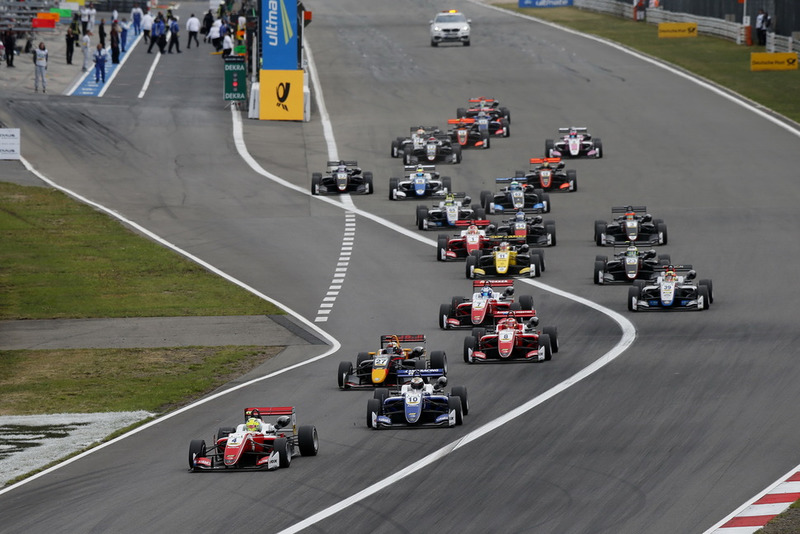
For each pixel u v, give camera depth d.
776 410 105.31
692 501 82.12
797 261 174.00
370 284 173.75
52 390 130.25
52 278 184.38
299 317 159.25
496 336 132.00
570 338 138.88
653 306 150.88
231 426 110.94
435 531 78.50
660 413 106.00
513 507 82.62
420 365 119.00
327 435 104.69
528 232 191.25
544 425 103.94
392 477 90.81
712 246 185.25
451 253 184.75
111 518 84.94
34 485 95.25
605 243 189.38
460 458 95.12
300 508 84.50
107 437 110.19
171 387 129.50
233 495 88.31
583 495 84.56
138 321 161.50
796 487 83.94
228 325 157.38
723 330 138.50
